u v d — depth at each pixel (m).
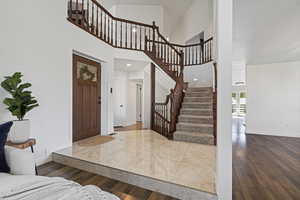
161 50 5.20
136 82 7.75
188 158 2.72
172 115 4.14
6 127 1.53
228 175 1.63
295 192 1.95
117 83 6.64
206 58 5.46
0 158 1.40
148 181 2.05
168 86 5.58
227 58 1.63
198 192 1.77
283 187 2.06
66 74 3.15
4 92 2.18
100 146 3.37
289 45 3.75
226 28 1.63
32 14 2.53
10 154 1.46
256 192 1.95
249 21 2.60
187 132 3.92
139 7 6.00
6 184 1.09
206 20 5.20
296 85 5.08
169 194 1.92
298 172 2.48
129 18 6.33
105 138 4.05
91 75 4.07
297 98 5.07
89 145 3.42
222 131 1.64
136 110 7.85
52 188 1.08
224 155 1.64
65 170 2.55
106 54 4.32
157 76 5.82
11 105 1.96
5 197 0.97
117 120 6.62
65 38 3.12
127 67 6.16
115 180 2.27
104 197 1.01
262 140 4.57
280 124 5.25
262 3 2.11
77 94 3.65
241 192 1.95
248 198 1.83
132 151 3.06
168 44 5.05
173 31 7.91
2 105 2.16
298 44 3.68
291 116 5.13
